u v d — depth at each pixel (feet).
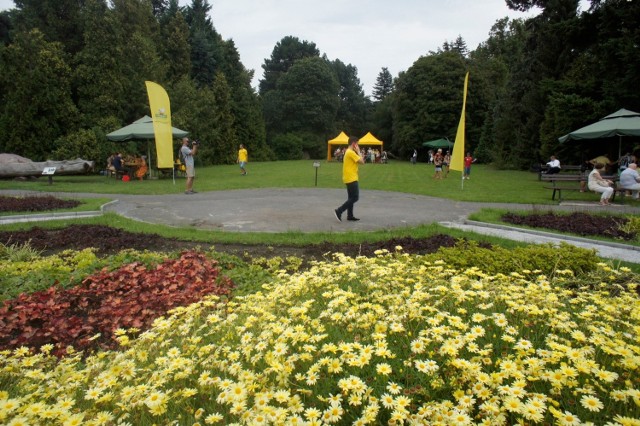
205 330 11.94
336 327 10.39
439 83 186.29
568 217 34.73
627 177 46.24
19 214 35.32
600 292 13.96
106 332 14.71
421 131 189.06
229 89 160.76
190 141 112.98
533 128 112.98
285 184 66.44
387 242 25.93
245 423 7.23
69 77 96.78
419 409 6.92
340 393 7.77
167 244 26.61
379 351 8.25
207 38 180.14
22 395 9.11
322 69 240.32
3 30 134.41
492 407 6.83
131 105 109.19
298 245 26.09
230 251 25.25
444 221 34.68
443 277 15.69
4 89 92.99
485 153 158.71
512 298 11.51
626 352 7.96
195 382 8.77
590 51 104.17
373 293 12.30
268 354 8.62
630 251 25.32
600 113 86.58
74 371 10.07
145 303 16.17
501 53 213.87
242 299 15.26
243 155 88.99
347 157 33.55
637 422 6.07
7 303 15.48
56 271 19.57
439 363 8.61
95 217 34.50
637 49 74.23
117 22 106.11
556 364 8.47
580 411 7.04
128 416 7.95
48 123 92.58
